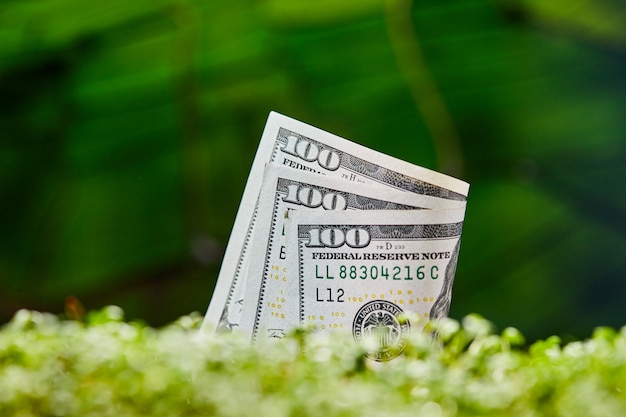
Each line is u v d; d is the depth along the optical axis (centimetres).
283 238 64
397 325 63
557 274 110
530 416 55
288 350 58
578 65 111
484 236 111
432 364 57
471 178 111
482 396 55
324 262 63
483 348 59
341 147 66
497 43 111
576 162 111
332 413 54
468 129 111
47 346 59
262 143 66
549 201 111
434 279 63
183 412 56
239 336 59
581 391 55
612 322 110
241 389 55
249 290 64
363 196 64
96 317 65
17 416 56
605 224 110
